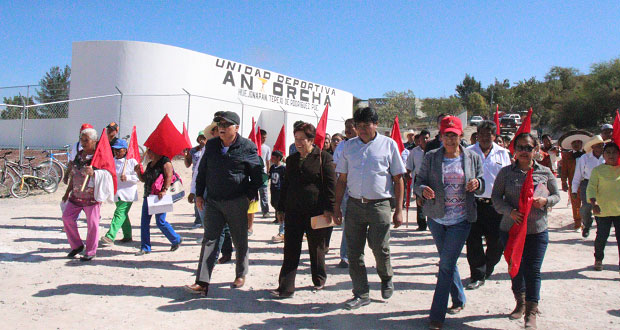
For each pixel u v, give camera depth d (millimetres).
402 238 8570
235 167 5137
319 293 5277
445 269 4219
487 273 5691
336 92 32250
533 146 4297
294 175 5164
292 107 28016
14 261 6488
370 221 4605
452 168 4301
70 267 6227
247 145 5234
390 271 4820
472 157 4371
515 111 68938
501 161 5754
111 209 11758
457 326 4293
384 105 51438
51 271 6027
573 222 10180
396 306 4848
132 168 7543
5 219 9773
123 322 4336
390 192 4641
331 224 5090
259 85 25562
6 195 13266
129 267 6289
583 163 8008
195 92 22109
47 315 4492
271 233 8961
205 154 5227
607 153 5895
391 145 4629
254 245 7816
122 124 20531
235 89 24078
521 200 4188
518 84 84000
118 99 20609
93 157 6395
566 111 49500
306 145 5113
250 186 5293
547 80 73125
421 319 4477
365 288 4844
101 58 20859
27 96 22359
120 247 7465
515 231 4211
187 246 7641
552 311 4652
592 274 6027
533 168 4387
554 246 7793
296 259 5156
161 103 21094
